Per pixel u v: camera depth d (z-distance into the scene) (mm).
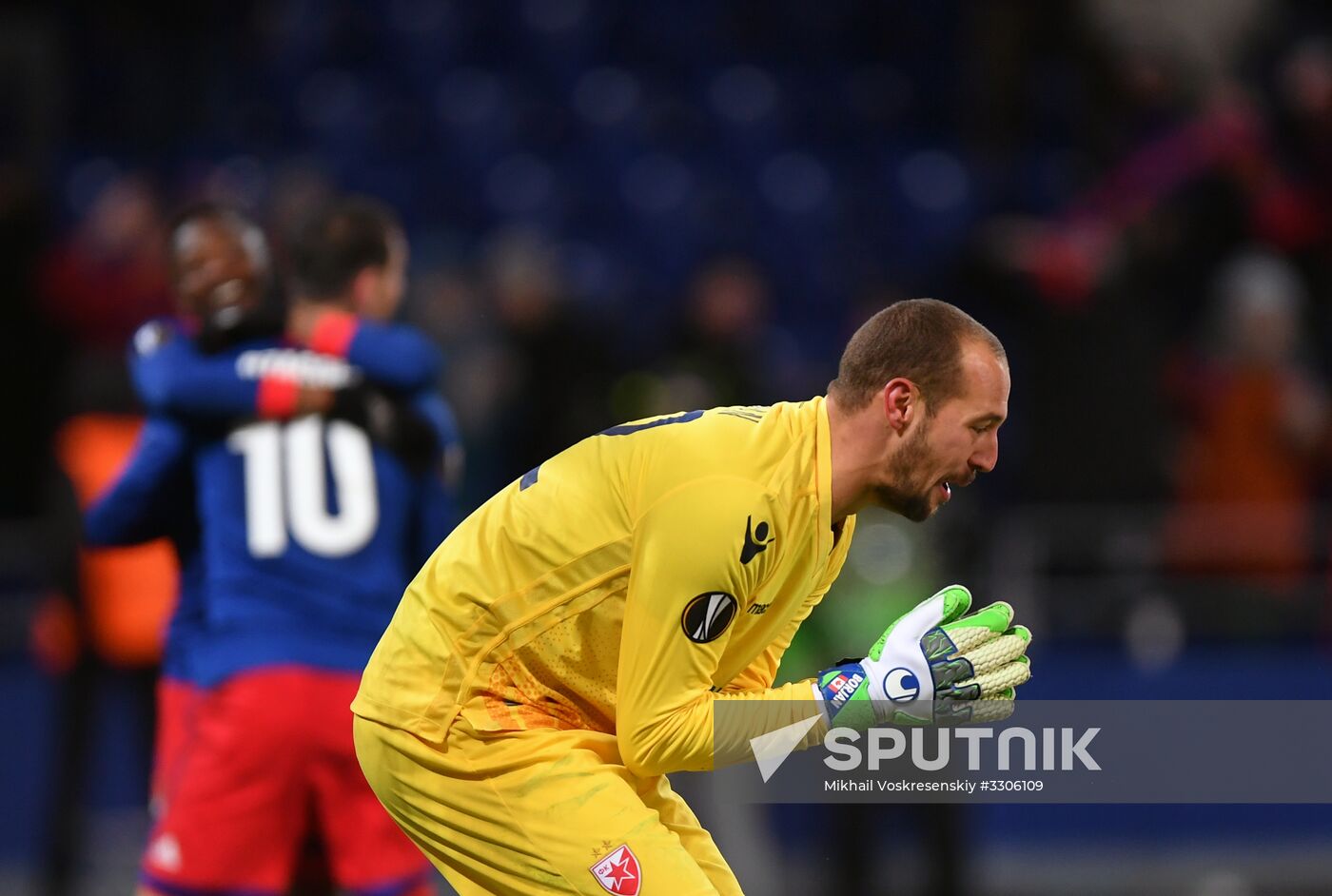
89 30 37281
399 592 15016
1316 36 35531
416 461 15211
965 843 20594
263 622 14445
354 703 11508
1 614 23250
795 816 23125
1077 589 22969
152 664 20531
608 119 36094
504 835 10844
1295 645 22938
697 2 38344
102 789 23016
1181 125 30266
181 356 14812
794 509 10531
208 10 38156
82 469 20547
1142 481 23547
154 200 31266
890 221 34031
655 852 10641
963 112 36688
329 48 37781
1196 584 23062
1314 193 29391
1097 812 23281
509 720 10914
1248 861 22875
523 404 25969
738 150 35844
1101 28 33219
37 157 35125
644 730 10438
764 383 25109
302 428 14883
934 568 20734
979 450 10570
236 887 14195
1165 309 27047
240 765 14188
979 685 10602
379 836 14430
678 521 10266
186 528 15133
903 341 10461
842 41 38062
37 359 27234
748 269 28453
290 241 16234
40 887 22328
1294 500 24875
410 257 32188
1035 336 24109
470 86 36969
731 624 10492
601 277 32406
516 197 34406
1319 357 28000
